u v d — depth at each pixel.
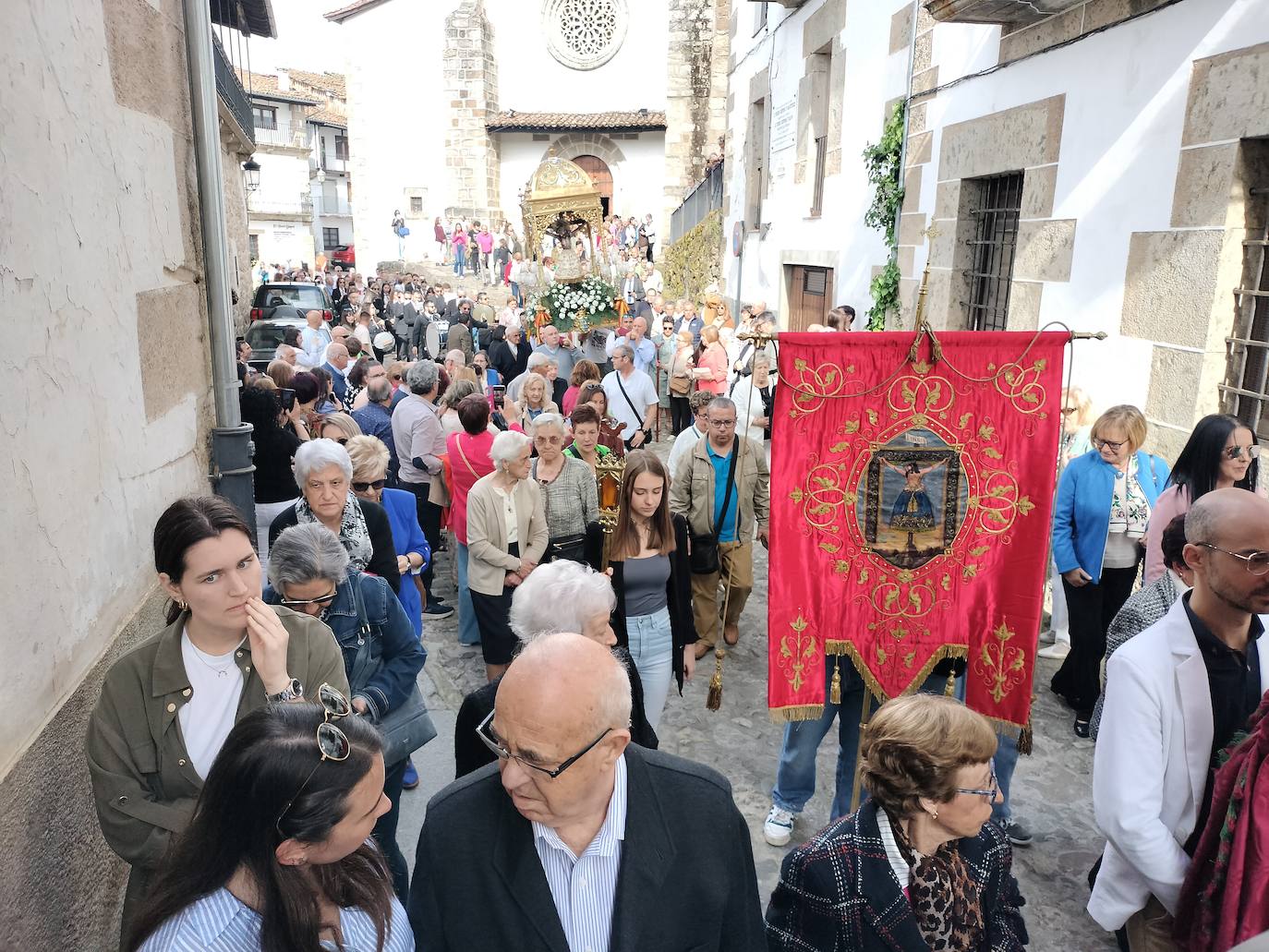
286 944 1.50
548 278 14.59
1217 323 4.45
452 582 6.94
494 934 1.69
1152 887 2.34
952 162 7.10
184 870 1.53
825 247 10.53
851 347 3.23
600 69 28.17
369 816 1.60
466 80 27.39
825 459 3.29
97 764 2.14
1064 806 3.98
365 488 4.19
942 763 1.84
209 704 2.21
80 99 3.30
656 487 3.70
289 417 6.07
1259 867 2.07
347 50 27.91
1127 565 4.50
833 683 3.42
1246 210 4.35
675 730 4.66
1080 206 5.48
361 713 2.75
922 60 7.68
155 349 4.15
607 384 8.30
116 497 3.44
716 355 10.43
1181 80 4.61
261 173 43.16
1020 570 3.31
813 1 10.85
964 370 3.25
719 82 24.84
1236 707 2.37
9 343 2.53
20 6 2.77
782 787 3.73
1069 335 3.23
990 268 6.88
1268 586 2.18
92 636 3.01
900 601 3.36
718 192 17.95
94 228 3.38
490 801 1.73
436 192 28.28
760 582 6.93
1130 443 4.35
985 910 1.99
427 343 17.78
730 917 1.80
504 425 7.33
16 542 2.47
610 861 1.71
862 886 1.92
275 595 2.83
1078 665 4.54
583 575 2.84
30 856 2.34
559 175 14.73
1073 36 5.49
